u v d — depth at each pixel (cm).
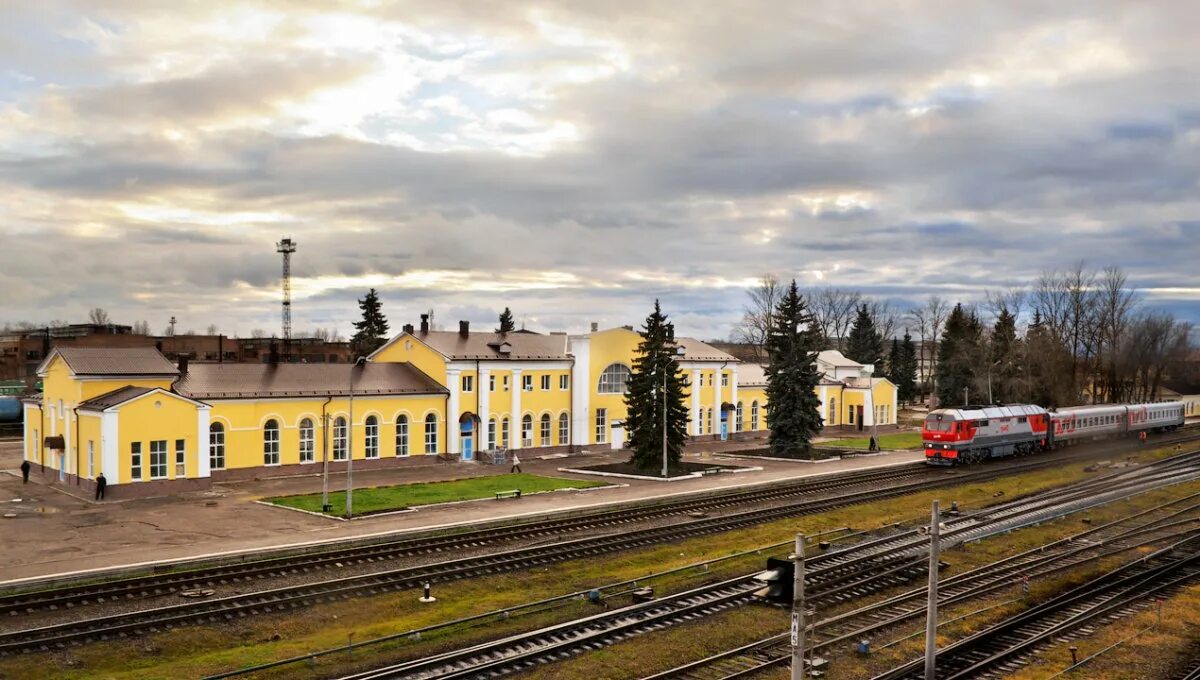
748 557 3412
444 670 2131
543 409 6825
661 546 3606
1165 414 9056
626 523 4081
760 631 2495
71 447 4922
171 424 4753
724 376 8225
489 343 6738
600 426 7150
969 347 10800
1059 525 4191
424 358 6462
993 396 10369
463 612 2619
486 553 3394
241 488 4909
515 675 2120
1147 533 4081
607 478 5538
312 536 3559
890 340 14938
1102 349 10181
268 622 2498
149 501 4447
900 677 2178
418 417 6119
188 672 2089
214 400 5125
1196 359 11781
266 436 5400
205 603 2581
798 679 1481
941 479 5706
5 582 2717
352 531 3669
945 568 3291
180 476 4794
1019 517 4284
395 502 4425
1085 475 5975
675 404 5900
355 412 5778
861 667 2239
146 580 2828
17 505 4306
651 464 5900
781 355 7006
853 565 3272
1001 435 6762
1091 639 2516
